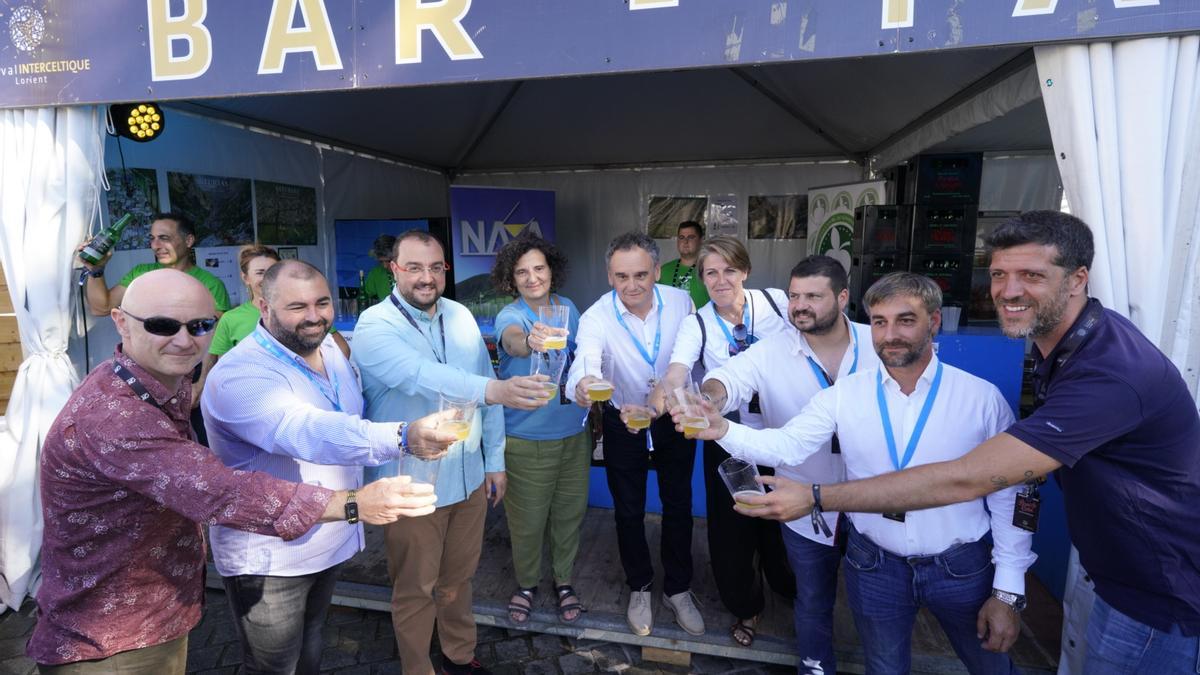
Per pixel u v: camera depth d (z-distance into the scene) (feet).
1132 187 6.67
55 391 10.09
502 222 21.71
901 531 5.97
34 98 9.27
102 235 9.93
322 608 6.59
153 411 4.70
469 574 7.95
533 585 9.41
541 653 9.12
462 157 24.12
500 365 8.93
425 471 5.61
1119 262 6.77
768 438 6.20
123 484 4.52
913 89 13.35
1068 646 7.64
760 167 23.84
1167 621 4.94
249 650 6.02
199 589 5.52
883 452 6.02
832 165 23.13
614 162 24.85
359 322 7.14
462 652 8.13
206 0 8.59
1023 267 4.84
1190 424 4.71
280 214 17.20
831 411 6.22
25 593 10.25
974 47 6.86
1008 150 18.07
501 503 13.50
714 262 7.97
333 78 8.39
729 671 8.75
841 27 7.11
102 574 4.77
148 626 5.02
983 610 5.77
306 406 5.49
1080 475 5.07
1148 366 4.61
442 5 8.01
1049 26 6.61
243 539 5.79
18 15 9.09
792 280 6.80
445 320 7.58
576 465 9.11
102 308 10.59
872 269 16.02
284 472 5.86
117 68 8.96
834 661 7.45
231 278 15.39
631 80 15.88
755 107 17.87
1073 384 4.74
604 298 8.79
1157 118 6.52
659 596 9.82
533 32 7.84
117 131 9.93
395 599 7.36
